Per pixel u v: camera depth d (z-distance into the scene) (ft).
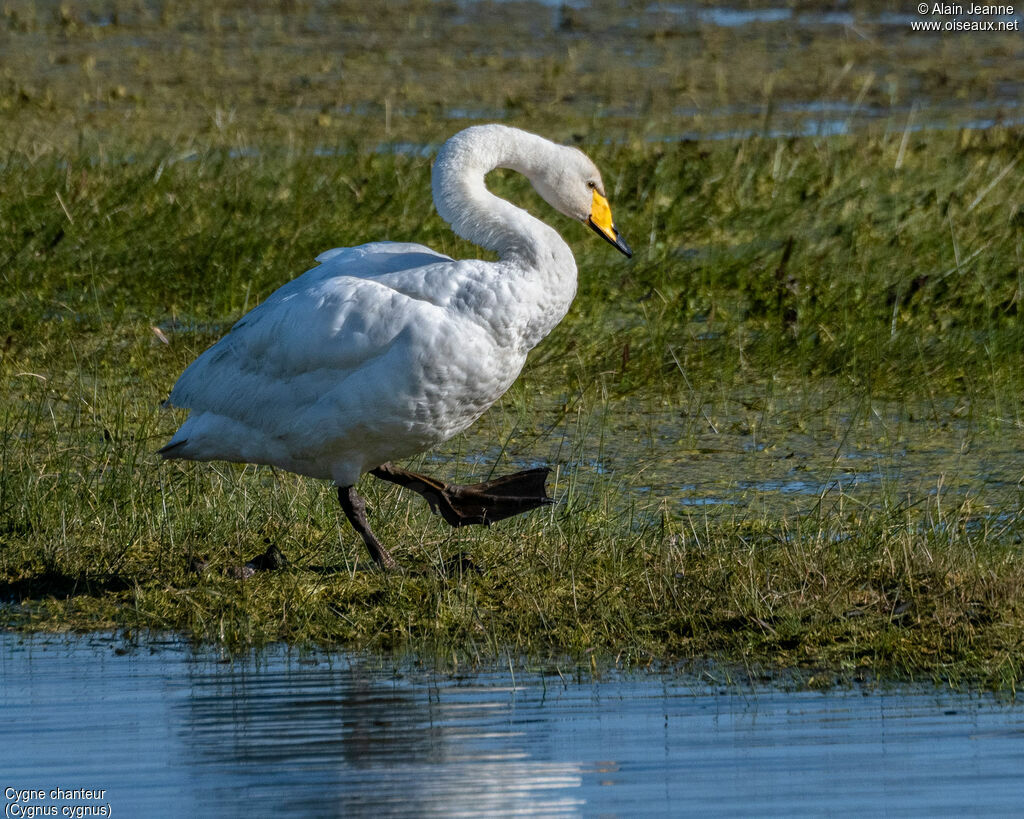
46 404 45.85
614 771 22.61
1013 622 28.04
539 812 21.22
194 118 88.22
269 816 21.30
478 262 31.22
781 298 54.60
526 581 31.71
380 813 21.29
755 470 40.60
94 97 93.40
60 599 32.48
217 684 27.20
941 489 38.40
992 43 111.24
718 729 24.29
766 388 48.03
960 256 57.98
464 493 33.86
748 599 29.43
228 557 34.24
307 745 23.95
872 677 26.55
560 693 26.16
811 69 103.19
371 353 30.37
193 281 57.47
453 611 30.19
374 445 31.71
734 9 125.49
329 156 76.02
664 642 28.58
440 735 24.22
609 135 83.35
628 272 58.70
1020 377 47.42
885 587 30.37
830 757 22.95
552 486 39.11
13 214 62.85
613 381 48.21
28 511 36.32
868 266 57.41
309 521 36.06
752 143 76.95
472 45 111.86
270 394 31.45
